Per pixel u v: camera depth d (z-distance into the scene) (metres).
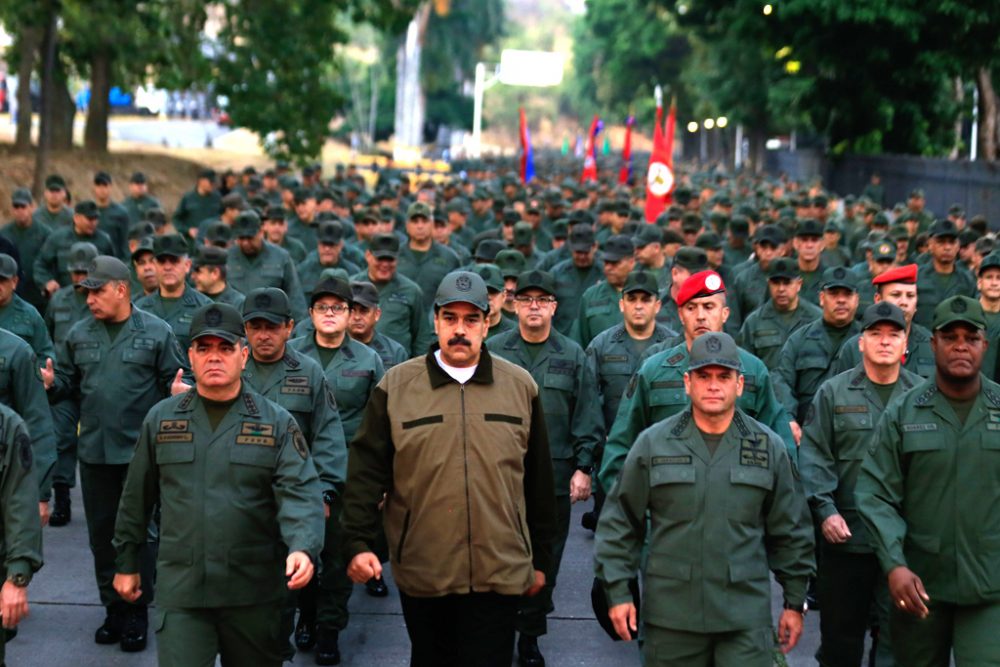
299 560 5.45
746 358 6.92
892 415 5.96
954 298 5.82
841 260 14.82
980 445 5.83
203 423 5.72
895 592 5.74
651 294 8.41
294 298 11.61
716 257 12.05
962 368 5.78
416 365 5.70
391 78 98.81
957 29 36.69
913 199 19.94
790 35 39.69
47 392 7.79
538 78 68.00
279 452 5.73
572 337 10.62
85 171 29.11
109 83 32.72
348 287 7.84
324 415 7.03
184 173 34.28
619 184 30.05
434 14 89.94
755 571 5.52
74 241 12.73
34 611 8.28
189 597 5.65
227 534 5.67
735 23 40.09
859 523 6.77
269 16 33.16
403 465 5.61
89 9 28.83
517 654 7.54
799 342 8.64
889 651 6.84
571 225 14.27
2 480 5.56
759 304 11.66
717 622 5.47
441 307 5.53
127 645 7.63
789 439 6.90
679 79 84.44
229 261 11.52
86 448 7.69
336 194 17.62
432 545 5.56
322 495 6.16
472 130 107.81
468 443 5.56
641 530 5.72
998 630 5.84
